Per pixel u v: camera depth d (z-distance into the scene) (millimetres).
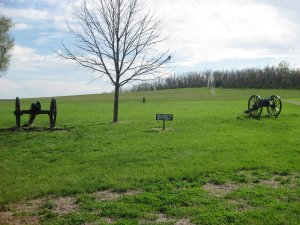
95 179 11078
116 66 24875
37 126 22984
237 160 13078
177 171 11609
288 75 122750
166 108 40781
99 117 29609
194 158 13477
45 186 10523
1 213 8680
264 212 8047
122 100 68312
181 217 8055
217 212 8125
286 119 26156
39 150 15648
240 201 8945
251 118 26812
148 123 23828
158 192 9664
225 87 137625
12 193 9977
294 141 16922
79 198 9469
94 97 85688
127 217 8133
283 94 91688
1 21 60156
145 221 7895
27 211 8734
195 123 24000
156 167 12227
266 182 10625
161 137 18109
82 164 13109
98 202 9094
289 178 10938
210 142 16672
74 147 16109
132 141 17125
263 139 17516
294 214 7953
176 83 154875
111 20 24656
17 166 13148
